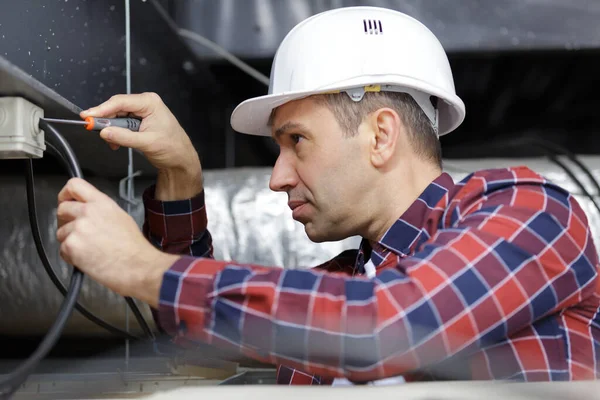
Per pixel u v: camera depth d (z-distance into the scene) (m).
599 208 1.62
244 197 1.71
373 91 1.04
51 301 1.60
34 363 0.74
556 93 2.38
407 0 1.96
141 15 1.45
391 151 1.02
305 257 1.69
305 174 1.04
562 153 1.73
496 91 2.37
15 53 0.87
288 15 1.99
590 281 0.91
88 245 0.78
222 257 1.68
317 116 1.03
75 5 1.11
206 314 0.77
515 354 0.89
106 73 1.27
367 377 0.77
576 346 0.92
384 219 1.06
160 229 1.25
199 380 1.22
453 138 2.61
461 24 1.95
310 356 0.77
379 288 0.77
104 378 1.23
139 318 1.25
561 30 1.94
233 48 1.99
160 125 1.13
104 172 1.55
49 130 0.91
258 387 0.70
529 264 0.83
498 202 0.90
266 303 0.76
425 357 0.77
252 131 1.21
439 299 0.77
